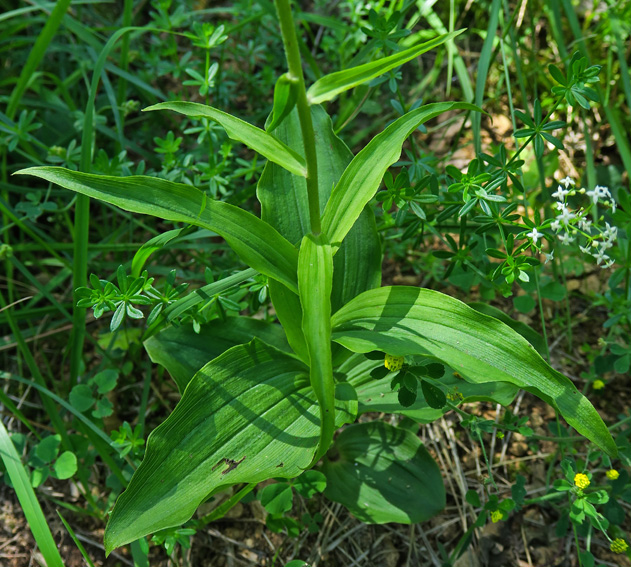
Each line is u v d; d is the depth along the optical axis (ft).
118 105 1.82
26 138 1.49
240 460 1.10
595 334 1.64
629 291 1.44
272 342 1.34
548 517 1.39
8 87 1.90
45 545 1.15
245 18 1.86
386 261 1.77
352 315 1.17
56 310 1.62
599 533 1.36
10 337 1.60
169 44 1.83
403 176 1.23
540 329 1.65
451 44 1.71
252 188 1.56
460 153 1.89
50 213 1.81
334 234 1.12
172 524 1.03
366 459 1.32
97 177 1.09
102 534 1.40
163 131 1.91
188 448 1.10
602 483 1.42
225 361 1.18
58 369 1.62
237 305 1.25
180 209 1.11
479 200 1.22
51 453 1.34
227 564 1.36
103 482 1.46
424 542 1.37
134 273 1.25
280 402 1.17
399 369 1.10
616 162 1.86
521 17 1.77
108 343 1.60
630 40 1.87
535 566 1.35
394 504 1.27
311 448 1.12
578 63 1.15
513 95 1.96
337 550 1.37
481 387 1.27
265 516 1.40
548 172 1.75
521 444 1.48
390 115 1.91
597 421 1.03
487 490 1.41
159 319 1.30
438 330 1.11
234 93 1.96
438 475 1.29
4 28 1.82
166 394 1.57
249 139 1.06
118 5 2.12
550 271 1.68
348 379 1.33
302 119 0.99
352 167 1.13
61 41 1.99
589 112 1.88
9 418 1.53
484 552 1.36
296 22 1.90
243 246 1.11
